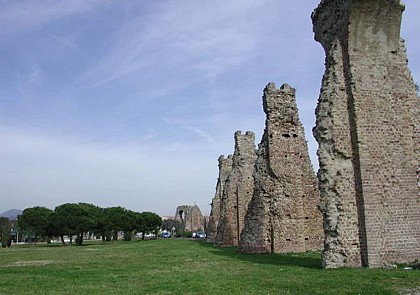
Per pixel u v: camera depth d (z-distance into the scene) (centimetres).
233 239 3916
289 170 2636
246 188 3941
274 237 2539
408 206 1598
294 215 2570
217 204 5256
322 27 1850
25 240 9988
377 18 1653
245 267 1725
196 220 10250
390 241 1552
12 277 1669
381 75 1680
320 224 2606
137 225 8044
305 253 2423
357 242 1562
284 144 2675
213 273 1557
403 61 1719
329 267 1541
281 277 1346
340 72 1684
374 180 1587
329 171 1617
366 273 1336
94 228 7062
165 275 1567
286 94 2752
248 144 4047
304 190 2631
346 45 1678
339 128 1638
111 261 2416
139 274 1644
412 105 1697
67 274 1734
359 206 1580
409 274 1281
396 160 1623
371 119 1631
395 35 1703
